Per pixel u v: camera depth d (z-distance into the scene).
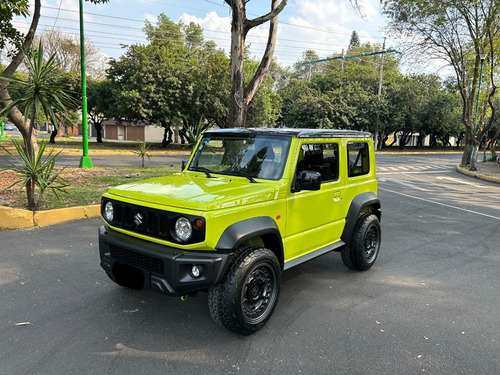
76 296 4.21
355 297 4.46
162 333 3.52
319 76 47.34
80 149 25.59
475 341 3.55
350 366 3.09
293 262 4.06
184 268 3.17
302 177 3.77
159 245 3.34
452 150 54.16
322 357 3.21
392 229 7.86
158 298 4.23
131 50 30.94
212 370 2.99
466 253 6.35
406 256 6.09
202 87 30.20
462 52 22.52
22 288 4.37
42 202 7.86
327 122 38.06
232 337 3.48
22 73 33.78
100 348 3.25
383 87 42.41
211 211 3.14
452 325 3.85
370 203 5.15
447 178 18.80
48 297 4.17
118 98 28.59
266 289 3.64
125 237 3.59
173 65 30.48
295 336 3.54
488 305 4.36
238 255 3.38
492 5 19.31
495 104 30.05
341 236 4.92
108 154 24.39
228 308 3.25
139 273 3.43
